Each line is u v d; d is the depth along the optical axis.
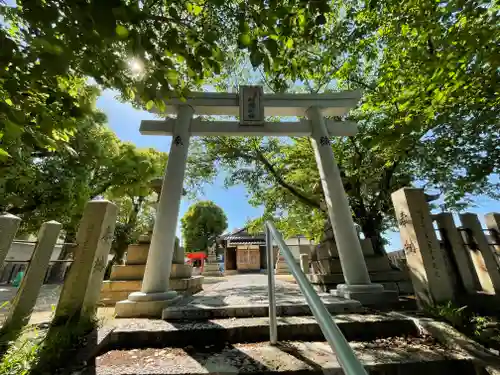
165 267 3.95
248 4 2.02
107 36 1.48
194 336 2.77
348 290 3.97
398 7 3.79
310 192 8.76
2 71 1.67
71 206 8.84
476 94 3.54
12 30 2.50
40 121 2.22
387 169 7.52
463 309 2.99
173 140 4.65
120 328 2.83
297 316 3.30
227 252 25.86
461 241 3.69
